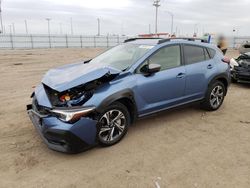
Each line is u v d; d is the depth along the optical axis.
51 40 42.78
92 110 3.81
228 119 5.55
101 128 4.09
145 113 4.68
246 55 8.83
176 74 4.99
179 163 3.79
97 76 4.00
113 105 4.13
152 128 5.00
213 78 5.72
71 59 19.84
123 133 4.41
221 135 4.75
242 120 5.50
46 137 3.78
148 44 5.04
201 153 4.08
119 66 4.69
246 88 8.67
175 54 5.13
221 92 6.09
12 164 3.72
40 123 3.87
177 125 5.17
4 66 14.80
